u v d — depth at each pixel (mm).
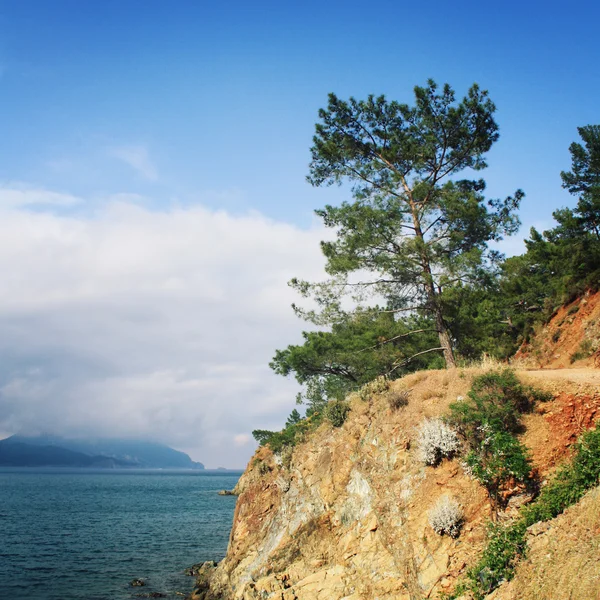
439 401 18000
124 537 49000
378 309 25953
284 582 19953
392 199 25016
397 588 14992
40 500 95250
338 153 27203
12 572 32688
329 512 20641
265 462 31234
